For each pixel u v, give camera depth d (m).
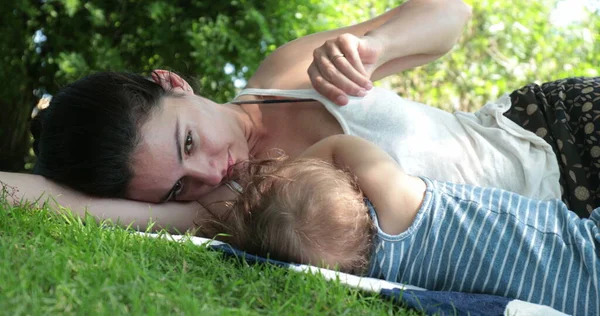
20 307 1.38
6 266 1.56
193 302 1.51
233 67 5.79
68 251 1.73
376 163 2.07
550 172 2.48
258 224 2.02
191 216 2.45
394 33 2.62
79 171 2.32
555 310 1.81
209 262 1.88
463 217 1.97
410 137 2.44
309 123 2.56
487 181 2.46
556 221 1.98
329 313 1.66
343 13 6.52
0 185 2.31
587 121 2.52
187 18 5.73
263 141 2.65
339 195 1.98
